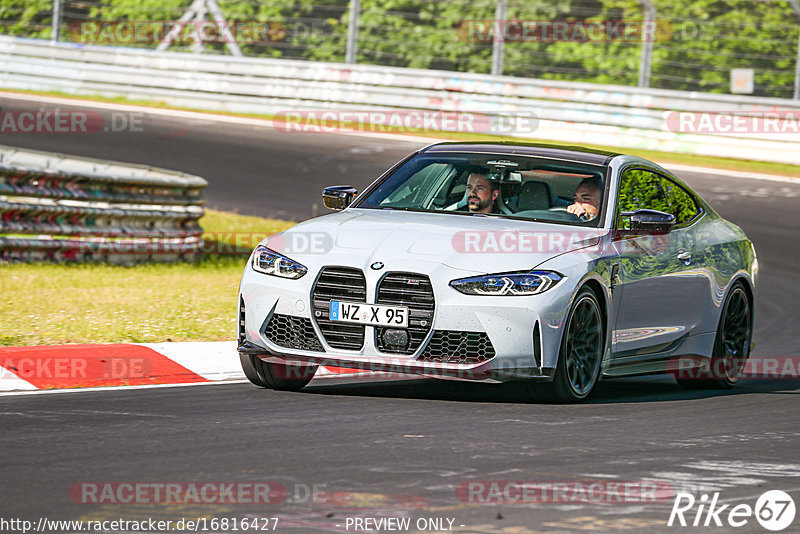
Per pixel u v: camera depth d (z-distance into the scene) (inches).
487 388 863.1
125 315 1089.4
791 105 2539.4
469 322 755.4
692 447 671.1
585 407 795.4
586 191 864.9
